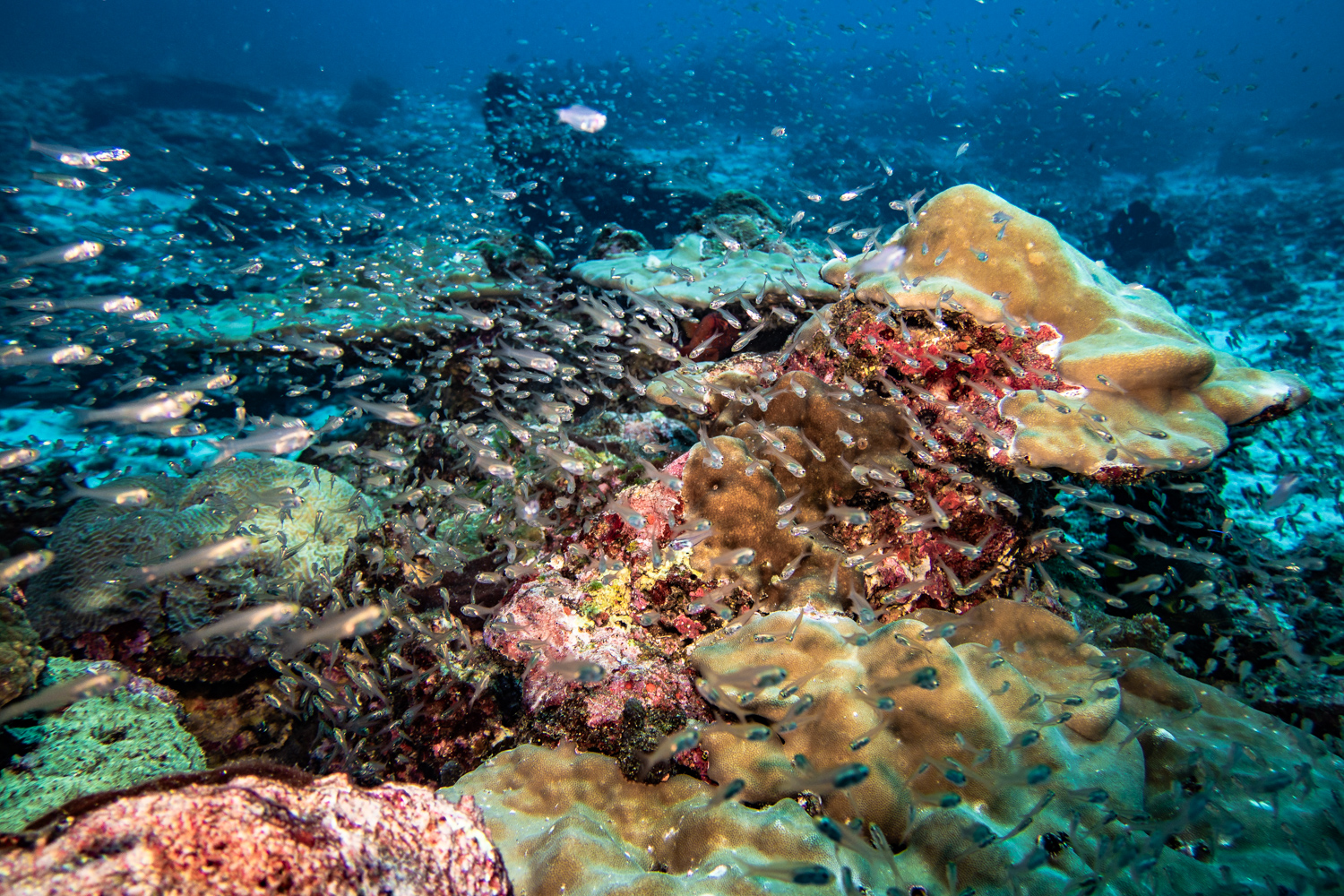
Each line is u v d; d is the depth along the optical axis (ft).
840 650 10.90
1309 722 12.59
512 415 20.98
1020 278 14.69
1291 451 26.08
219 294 37.99
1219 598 16.40
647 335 17.71
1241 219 73.31
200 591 15.33
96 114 84.84
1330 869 9.72
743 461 13.38
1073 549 14.02
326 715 13.23
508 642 12.11
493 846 5.80
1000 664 11.18
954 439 13.79
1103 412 13.17
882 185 73.56
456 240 33.55
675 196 50.83
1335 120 128.06
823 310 16.52
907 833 9.44
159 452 25.13
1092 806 9.71
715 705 10.79
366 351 23.07
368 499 18.67
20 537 17.52
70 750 11.08
